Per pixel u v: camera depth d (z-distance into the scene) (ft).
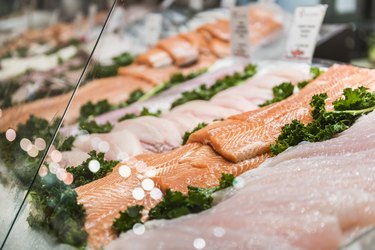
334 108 2.78
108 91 4.12
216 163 2.60
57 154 2.56
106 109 3.78
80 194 2.38
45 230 2.14
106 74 4.44
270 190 2.02
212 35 5.10
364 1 6.60
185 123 3.33
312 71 3.73
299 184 2.03
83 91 3.70
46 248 2.08
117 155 2.91
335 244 1.75
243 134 2.73
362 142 2.34
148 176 2.54
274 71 3.94
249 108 3.40
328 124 2.68
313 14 3.82
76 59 4.14
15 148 2.67
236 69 4.32
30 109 3.08
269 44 5.06
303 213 1.84
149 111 3.81
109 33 4.94
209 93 3.87
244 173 2.39
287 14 5.41
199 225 1.92
